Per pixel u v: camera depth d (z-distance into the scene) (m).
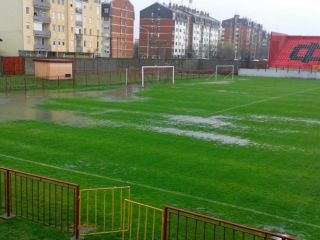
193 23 131.25
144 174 13.33
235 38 160.88
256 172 13.91
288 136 20.12
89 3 82.12
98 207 10.41
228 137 19.48
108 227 9.21
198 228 9.31
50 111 25.77
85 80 46.12
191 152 16.38
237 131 21.00
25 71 50.66
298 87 45.75
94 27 84.81
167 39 116.44
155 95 35.19
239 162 15.12
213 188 12.13
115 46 100.38
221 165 14.64
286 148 17.56
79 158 15.06
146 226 9.30
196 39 136.00
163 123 22.55
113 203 10.47
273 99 34.53
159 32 116.75
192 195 11.49
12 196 10.98
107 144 17.30
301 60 67.06
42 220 9.43
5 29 65.94
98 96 33.81
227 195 11.58
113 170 13.69
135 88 40.84
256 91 40.59
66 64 46.84
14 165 13.98
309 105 31.41
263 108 29.45
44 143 17.25
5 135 18.61
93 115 24.59
